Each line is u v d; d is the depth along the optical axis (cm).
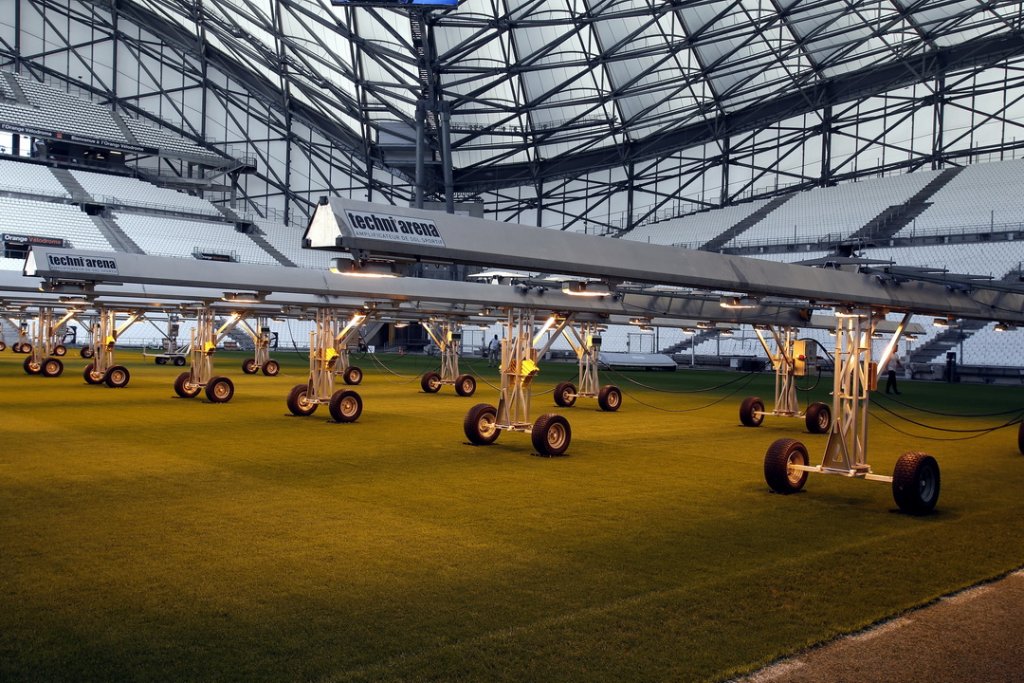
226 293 2238
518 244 908
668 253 1066
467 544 906
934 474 1124
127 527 963
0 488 1183
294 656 597
